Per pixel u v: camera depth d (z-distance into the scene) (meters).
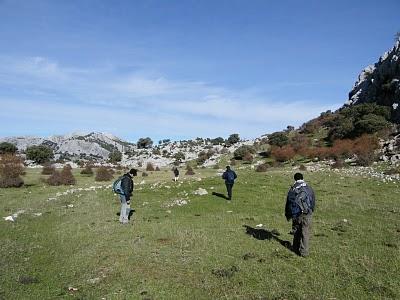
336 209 23.25
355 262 13.33
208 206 25.12
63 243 17.58
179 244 15.81
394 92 81.44
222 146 131.00
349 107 98.81
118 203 28.17
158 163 115.62
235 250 14.85
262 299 10.55
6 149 114.62
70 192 38.88
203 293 11.16
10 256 15.80
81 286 12.21
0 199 37.28
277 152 76.75
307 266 13.00
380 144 61.69
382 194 28.48
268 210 23.80
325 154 68.00
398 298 10.50
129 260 14.12
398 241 15.95
